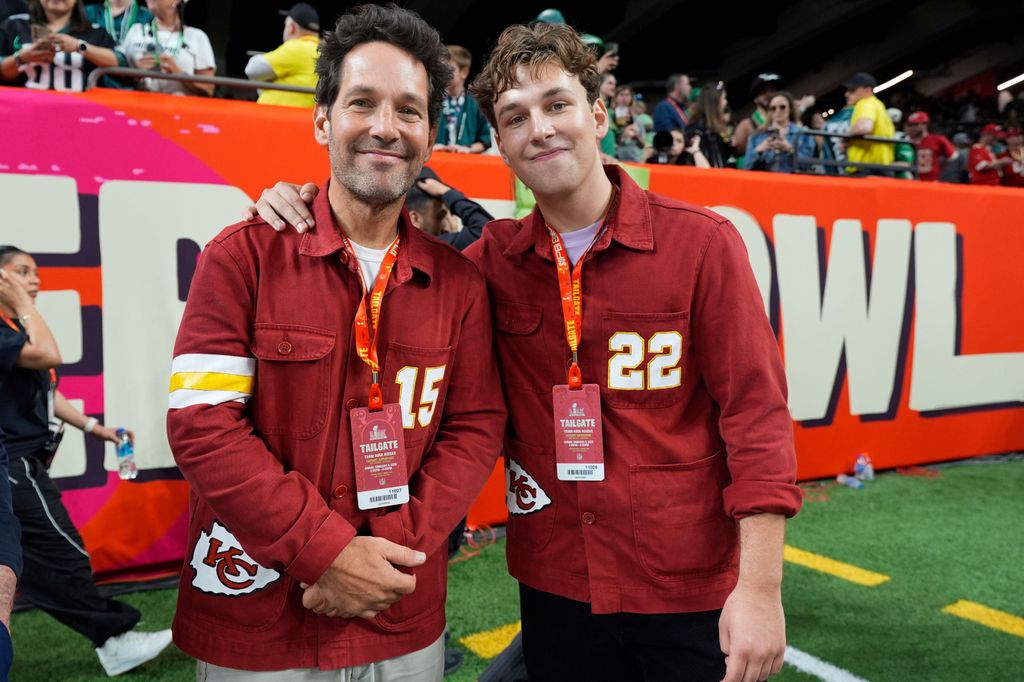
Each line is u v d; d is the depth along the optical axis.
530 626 1.38
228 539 1.14
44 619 2.52
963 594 2.83
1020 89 20.58
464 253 1.42
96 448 2.64
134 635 2.17
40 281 2.52
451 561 3.04
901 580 2.95
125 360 2.67
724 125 5.83
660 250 1.24
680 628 1.25
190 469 1.06
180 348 1.09
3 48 3.06
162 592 2.69
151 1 3.37
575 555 1.29
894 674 2.26
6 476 1.00
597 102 1.29
